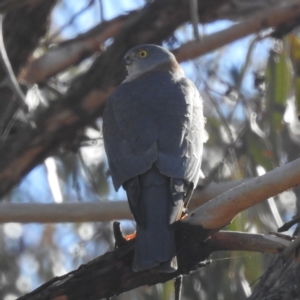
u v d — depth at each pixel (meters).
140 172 7.66
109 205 9.05
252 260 10.57
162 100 8.62
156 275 7.43
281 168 6.75
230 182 9.57
